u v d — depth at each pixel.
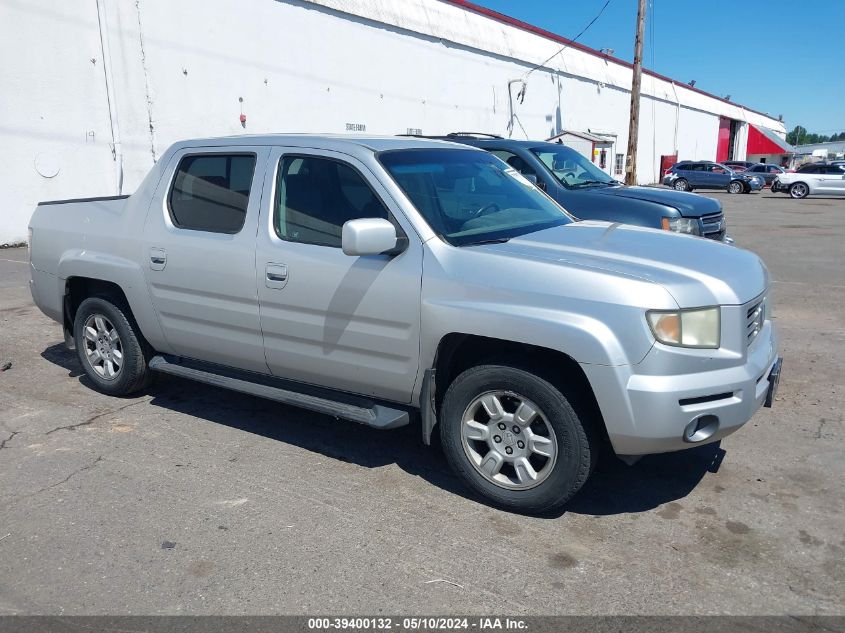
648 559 3.37
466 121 25.70
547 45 30.52
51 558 3.38
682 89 47.41
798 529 3.63
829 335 7.25
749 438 4.74
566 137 29.03
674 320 3.35
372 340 3.99
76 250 5.39
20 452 4.53
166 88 15.70
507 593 3.12
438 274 3.76
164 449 4.59
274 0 17.80
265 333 4.41
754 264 4.03
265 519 3.73
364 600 3.07
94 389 5.72
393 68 21.88
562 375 3.57
